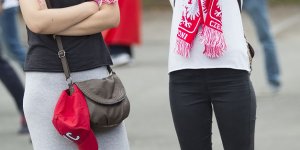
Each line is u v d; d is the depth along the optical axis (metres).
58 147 7.68
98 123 7.48
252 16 17.02
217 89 8.01
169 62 8.17
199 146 8.27
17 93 13.95
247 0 16.89
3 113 16.55
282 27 32.19
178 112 8.18
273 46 17.25
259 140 13.52
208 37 7.84
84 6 7.51
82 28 7.52
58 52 7.54
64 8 7.49
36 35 7.60
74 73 7.58
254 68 21.30
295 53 24.53
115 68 22.17
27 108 7.68
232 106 8.00
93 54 7.64
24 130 14.41
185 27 7.94
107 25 7.61
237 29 7.96
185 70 8.02
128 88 19.00
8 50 15.15
